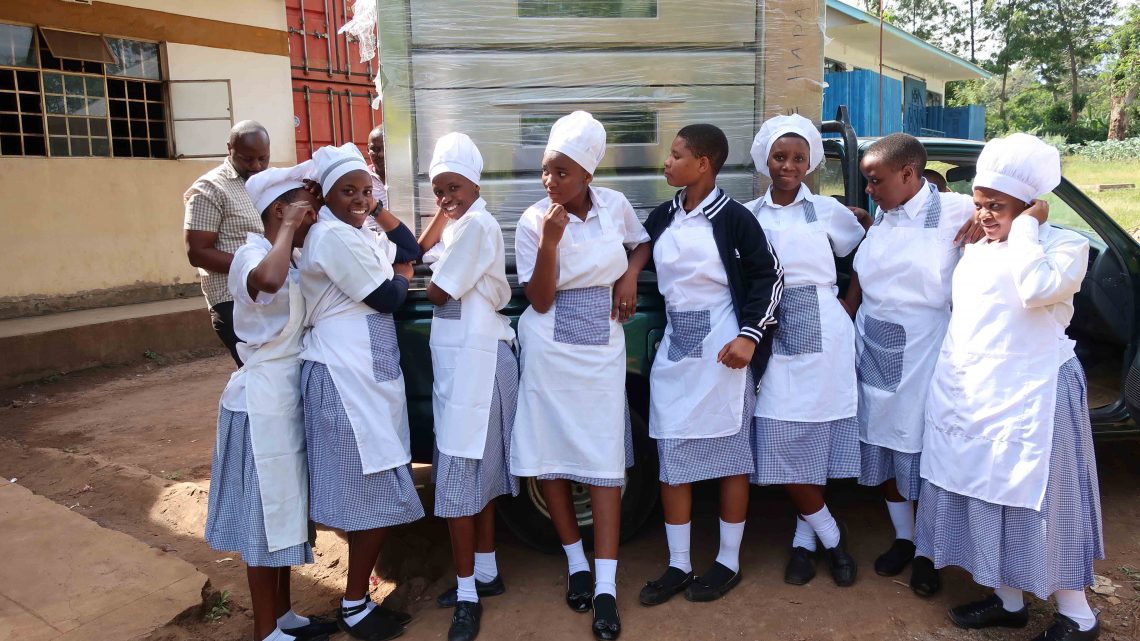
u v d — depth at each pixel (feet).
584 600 8.64
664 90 9.84
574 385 8.41
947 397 8.05
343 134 32.27
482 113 9.70
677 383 8.68
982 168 7.84
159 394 20.03
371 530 8.17
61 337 21.44
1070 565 7.55
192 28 26.25
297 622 8.64
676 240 8.57
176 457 15.26
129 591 8.94
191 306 24.97
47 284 23.61
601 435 8.41
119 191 24.99
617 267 8.40
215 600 9.19
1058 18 101.81
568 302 8.42
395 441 8.07
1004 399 7.63
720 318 8.50
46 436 16.85
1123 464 12.55
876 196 8.84
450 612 8.86
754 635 8.14
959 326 8.03
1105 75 91.15
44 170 23.29
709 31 9.78
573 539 8.89
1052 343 7.63
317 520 7.95
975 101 110.83
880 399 8.85
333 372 7.91
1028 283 7.35
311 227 8.09
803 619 8.39
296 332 8.11
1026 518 7.52
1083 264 7.38
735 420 8.52
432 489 12.53
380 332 8.20
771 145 8.70
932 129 48.96
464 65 9.60
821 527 9.03
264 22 28.14
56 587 9.01
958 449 7.92
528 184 9.89
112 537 10.18
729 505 8.86
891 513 9.39
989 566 7.72
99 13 24.07
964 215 8.60
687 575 8.91
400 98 9.57
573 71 9.71
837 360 8.71
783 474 8.70
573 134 7.86
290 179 8.15
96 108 24.58
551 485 8.77
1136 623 8.25
